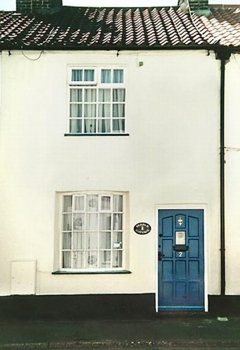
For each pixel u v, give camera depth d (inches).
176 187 383.9
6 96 391.2
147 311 375.6
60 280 378.3
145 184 384.2
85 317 374.6
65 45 389.4
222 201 380.2
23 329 346.0
